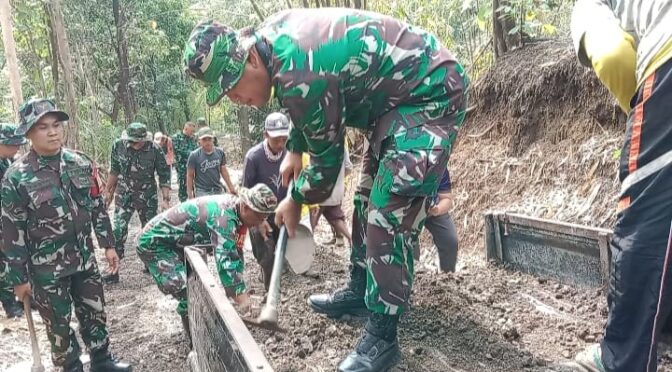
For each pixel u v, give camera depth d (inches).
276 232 151.4
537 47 215.5
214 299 73.5
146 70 845.2
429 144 79.8
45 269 129.0
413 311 112.7
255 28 83.2
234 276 124.5
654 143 64.9
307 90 75.0
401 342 99.5
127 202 250.1
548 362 91.0
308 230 107.1
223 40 75.6
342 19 78.2
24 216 127.1
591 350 87.6
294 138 98.3
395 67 79.5
